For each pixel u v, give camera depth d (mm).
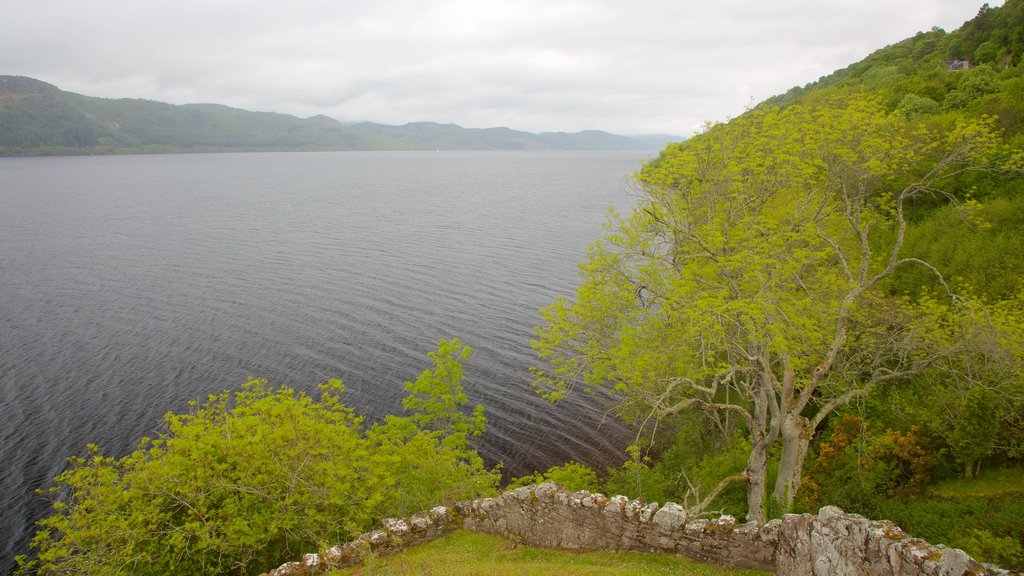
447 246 92312
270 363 49469
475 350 52156
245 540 17250
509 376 47906
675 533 14609
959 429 21938
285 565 15742
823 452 25766
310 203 153125
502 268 77750
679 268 27234
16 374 47031
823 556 11938
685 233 26109
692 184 27656
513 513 16969
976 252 31281
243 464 18859
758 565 13570
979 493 21234
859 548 11273
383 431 29828
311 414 22922
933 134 26219
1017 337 21484
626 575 13750
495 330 56500
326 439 19984
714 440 31266
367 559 15297
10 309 61625
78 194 169375
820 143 24438
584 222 115500
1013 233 31172
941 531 20062
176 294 67125
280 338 54594
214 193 177250
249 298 65750
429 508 21234
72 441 38312
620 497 15750
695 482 26234
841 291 25172
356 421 25266
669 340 24688
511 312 61062
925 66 76188
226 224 115500
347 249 90750
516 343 53625
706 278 24328
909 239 35562
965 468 22391
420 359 50438
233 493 18578
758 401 22484
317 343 53500
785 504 20750
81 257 84438
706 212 27859
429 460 22719
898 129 25656
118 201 153375
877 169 23500
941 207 36531
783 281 23906
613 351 24562
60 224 114000
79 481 18719
